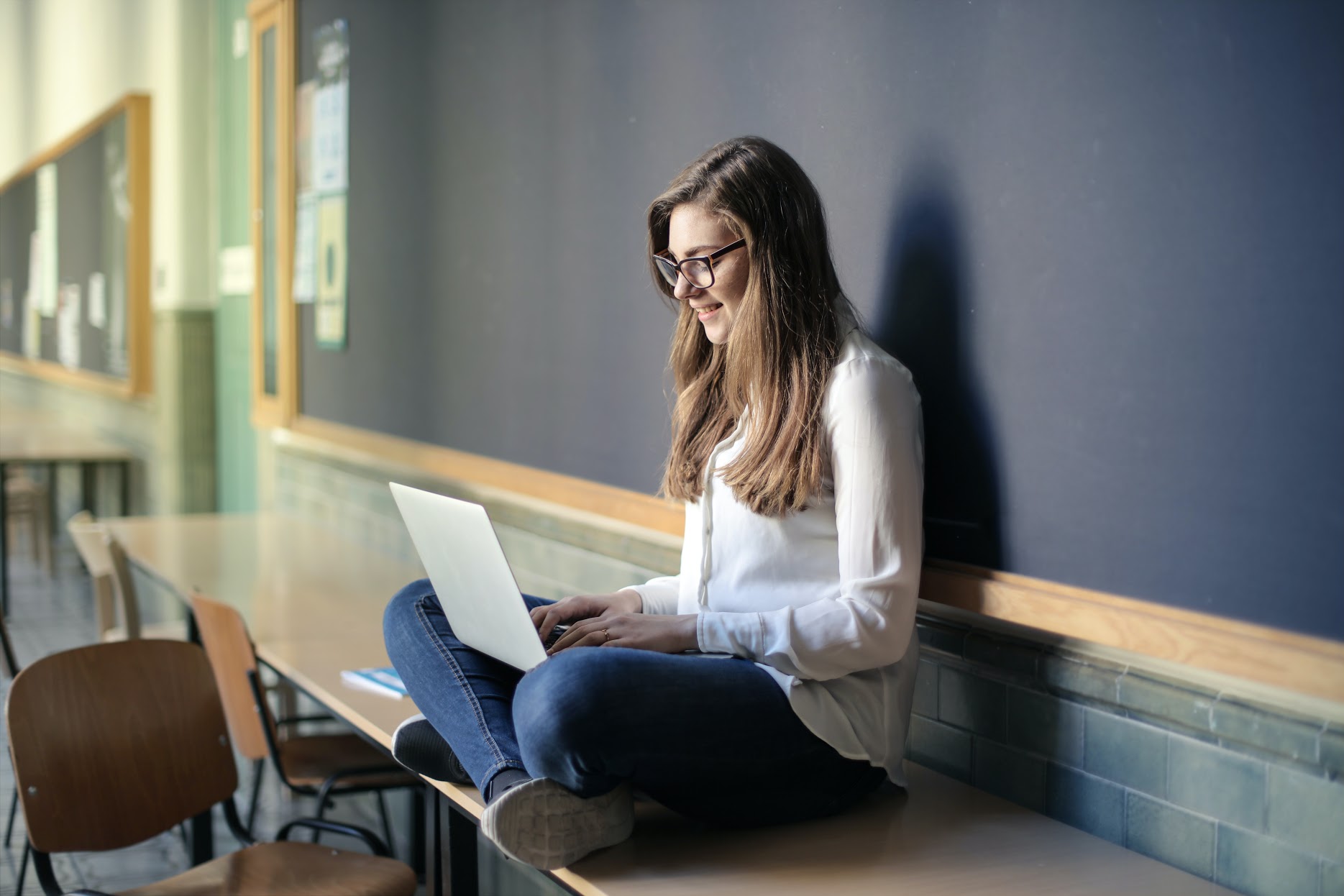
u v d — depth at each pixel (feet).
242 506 20.75
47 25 35.04
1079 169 5.67
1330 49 4.66
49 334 35.42
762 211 6.06
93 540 13.85
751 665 5.74
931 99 6.46
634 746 5.24
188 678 8.41
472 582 5.85
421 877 11.07
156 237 24.20
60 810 7.59
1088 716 5.86
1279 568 4.93
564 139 10.11
